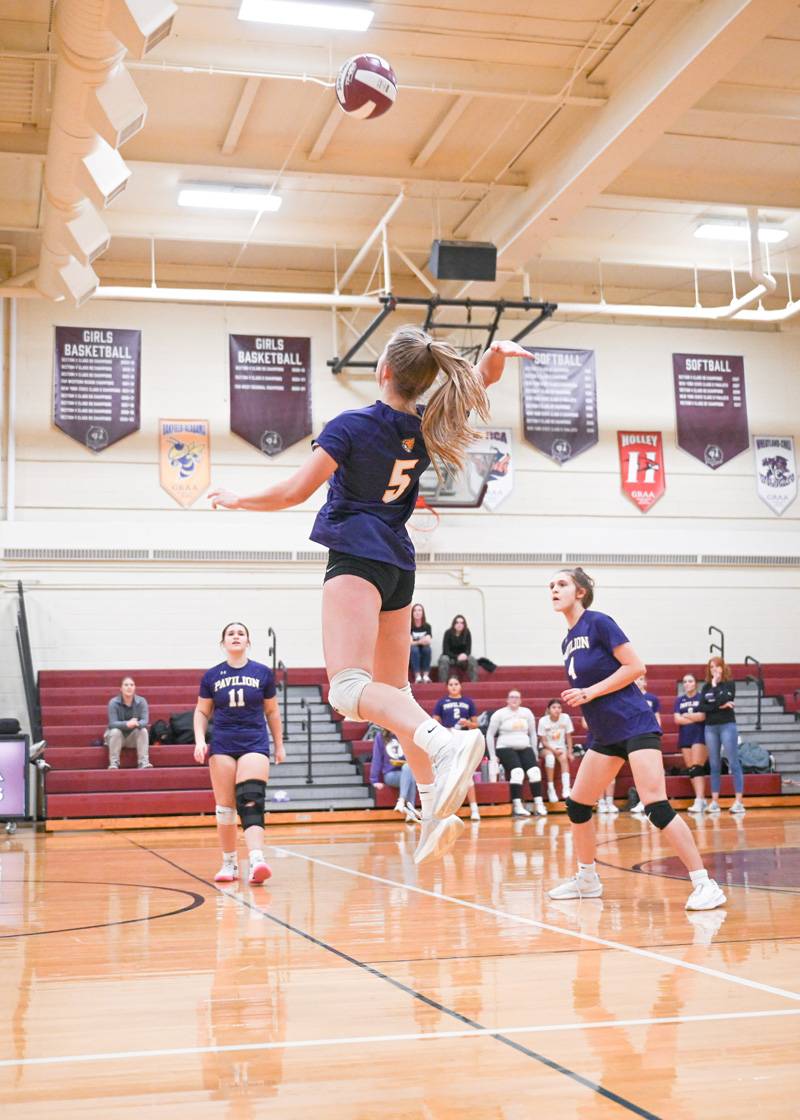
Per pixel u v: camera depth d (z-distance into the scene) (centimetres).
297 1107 231
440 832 236
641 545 1770
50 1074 260
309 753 1340
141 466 1627
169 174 1395
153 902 598
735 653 1784
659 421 1817
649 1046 277
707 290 1869
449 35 1136
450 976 375
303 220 1561
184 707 1452
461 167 1404
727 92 1244
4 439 1578
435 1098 236
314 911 552
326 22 1084
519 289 1789
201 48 1131
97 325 1638
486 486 1689
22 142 1237
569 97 1191
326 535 269
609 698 561
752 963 389
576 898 581
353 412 271
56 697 1456
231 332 1686
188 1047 284
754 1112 222
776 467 1852
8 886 686
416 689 1522
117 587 1588
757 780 1426
